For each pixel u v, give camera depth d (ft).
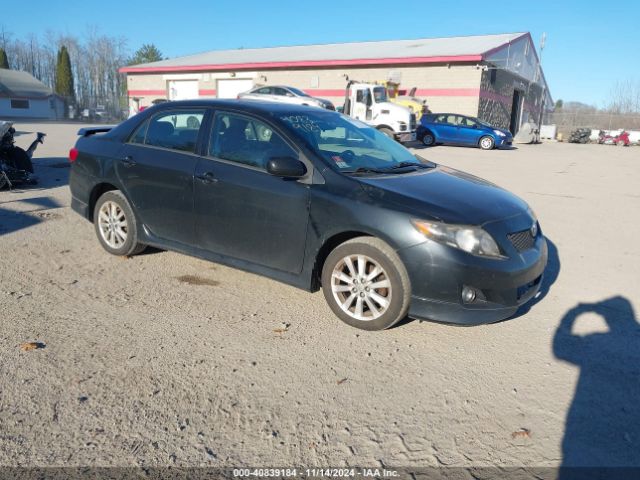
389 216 11.76
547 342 12.39
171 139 15.62
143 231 16.37
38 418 8.95
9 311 12.97
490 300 11.59
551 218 25.68
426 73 92.58
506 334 12.73
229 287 15.08
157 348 11.43
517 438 8.87
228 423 9.02
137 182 15.99
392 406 9.67
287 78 105.19
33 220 21.65
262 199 13.38
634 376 10.94
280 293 14.76
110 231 17.30
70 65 213.05
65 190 27.78
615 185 38.04
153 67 120.37
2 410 9.11
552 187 35.96
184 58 134.62
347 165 13.34
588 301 14.99
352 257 12.46
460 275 11.28
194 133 15.12
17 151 27.89
